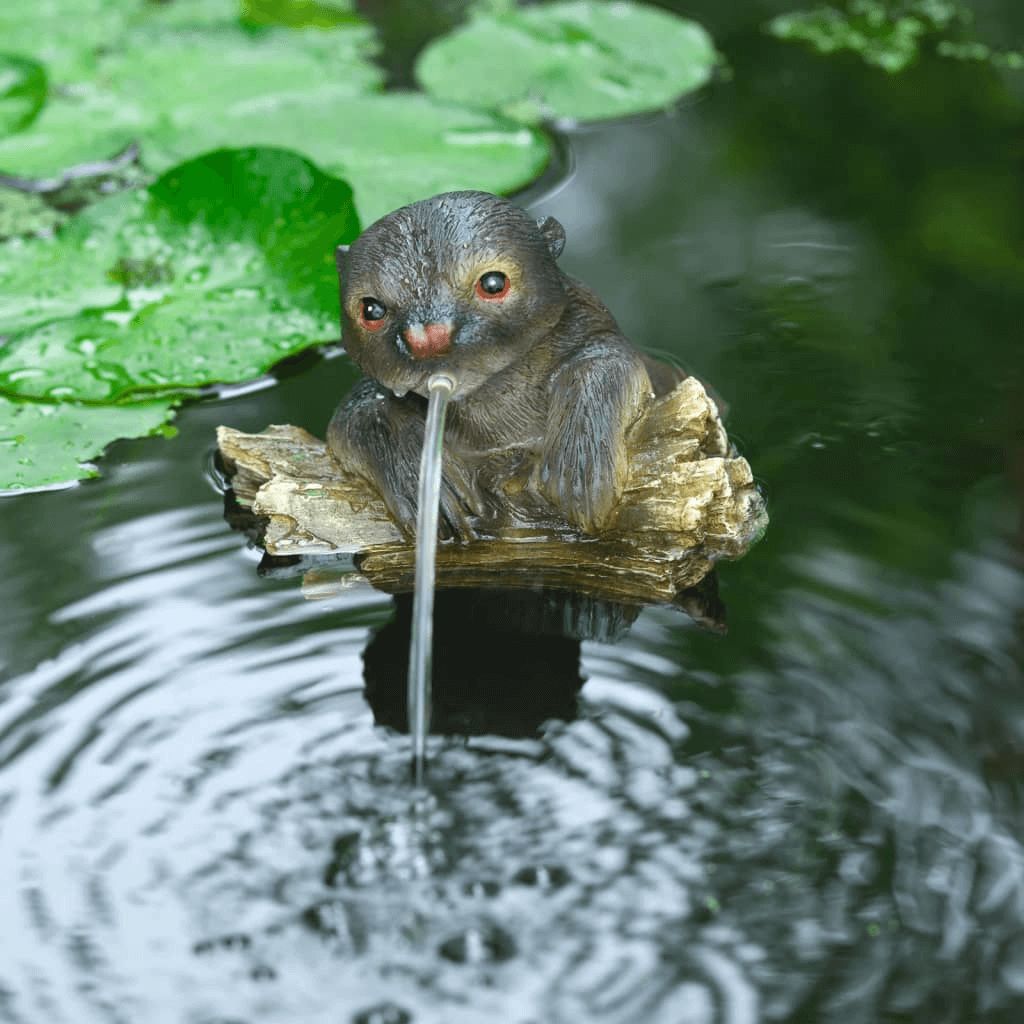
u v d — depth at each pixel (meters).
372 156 9.09
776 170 9.29
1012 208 8.86
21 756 5.12
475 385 5.74
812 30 11.02
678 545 6.19
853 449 6.77
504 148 9.20
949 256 8.40
